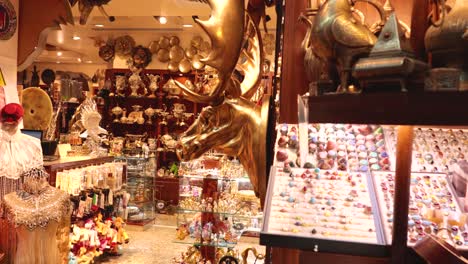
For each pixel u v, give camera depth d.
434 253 0.83
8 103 2.78
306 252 1.30
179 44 8.40
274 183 1.12
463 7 0.66
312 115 0.67
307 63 1.08
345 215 1.01
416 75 0.61
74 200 4.36
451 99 0.58
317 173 1.14
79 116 5.45
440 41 0.67
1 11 2.63
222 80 1.33
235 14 1.26
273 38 6.66
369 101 0.62
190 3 5.66
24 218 2.89
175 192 8.01
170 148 7.73
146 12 6.14
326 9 0.70
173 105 8.35
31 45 2.78
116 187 5.33
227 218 3.84
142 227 6.40
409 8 1.30
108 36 8.50
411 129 0.90
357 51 0.66
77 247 4.43
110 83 8.46
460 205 1.09
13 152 2.86
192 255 3.82
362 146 1.22
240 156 1.48
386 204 1.04
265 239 0.96
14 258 2.93
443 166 1.21
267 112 1.46
